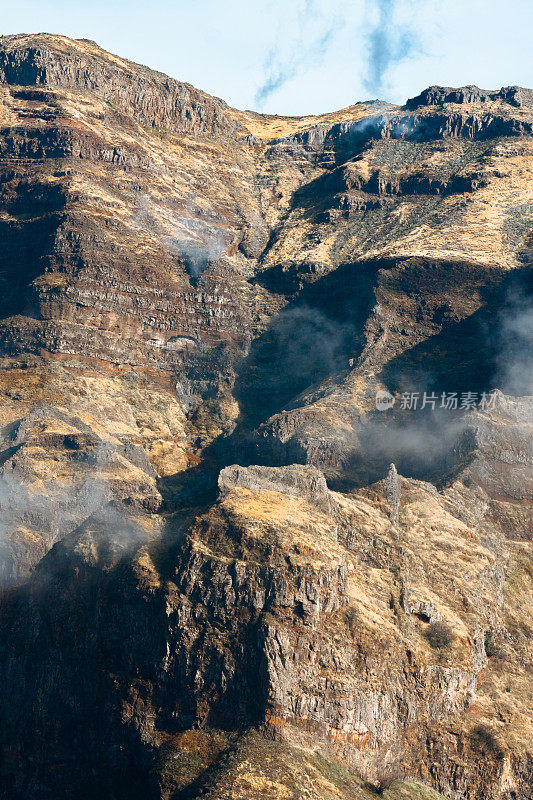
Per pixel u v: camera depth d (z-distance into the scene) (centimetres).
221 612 12950
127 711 12762
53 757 13200
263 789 11344
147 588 13312
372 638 13200
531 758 13762
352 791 11938
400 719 13300
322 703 12431
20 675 13912
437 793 13112
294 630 12781
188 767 11888
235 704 12456
